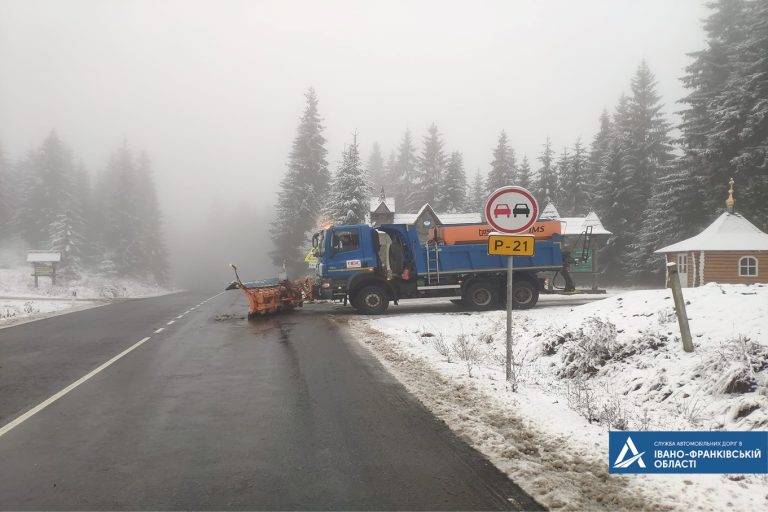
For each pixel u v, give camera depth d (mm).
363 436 5301
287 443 5109
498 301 17219
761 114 25031
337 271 16781
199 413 6199
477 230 17266
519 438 5191
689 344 7137
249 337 12414
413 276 17016
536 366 8922
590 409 5891
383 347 10719
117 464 4590
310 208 51125
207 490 4027
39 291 39719
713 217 30750
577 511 3660
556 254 17375
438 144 77312
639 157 41906
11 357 10055
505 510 3680
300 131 54594
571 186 54719
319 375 8227
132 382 7875
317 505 3752
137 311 20219
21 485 4152
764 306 7691
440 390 7160
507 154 70500
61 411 6320
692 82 33500
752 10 31719
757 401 5312
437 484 4117
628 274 38312
